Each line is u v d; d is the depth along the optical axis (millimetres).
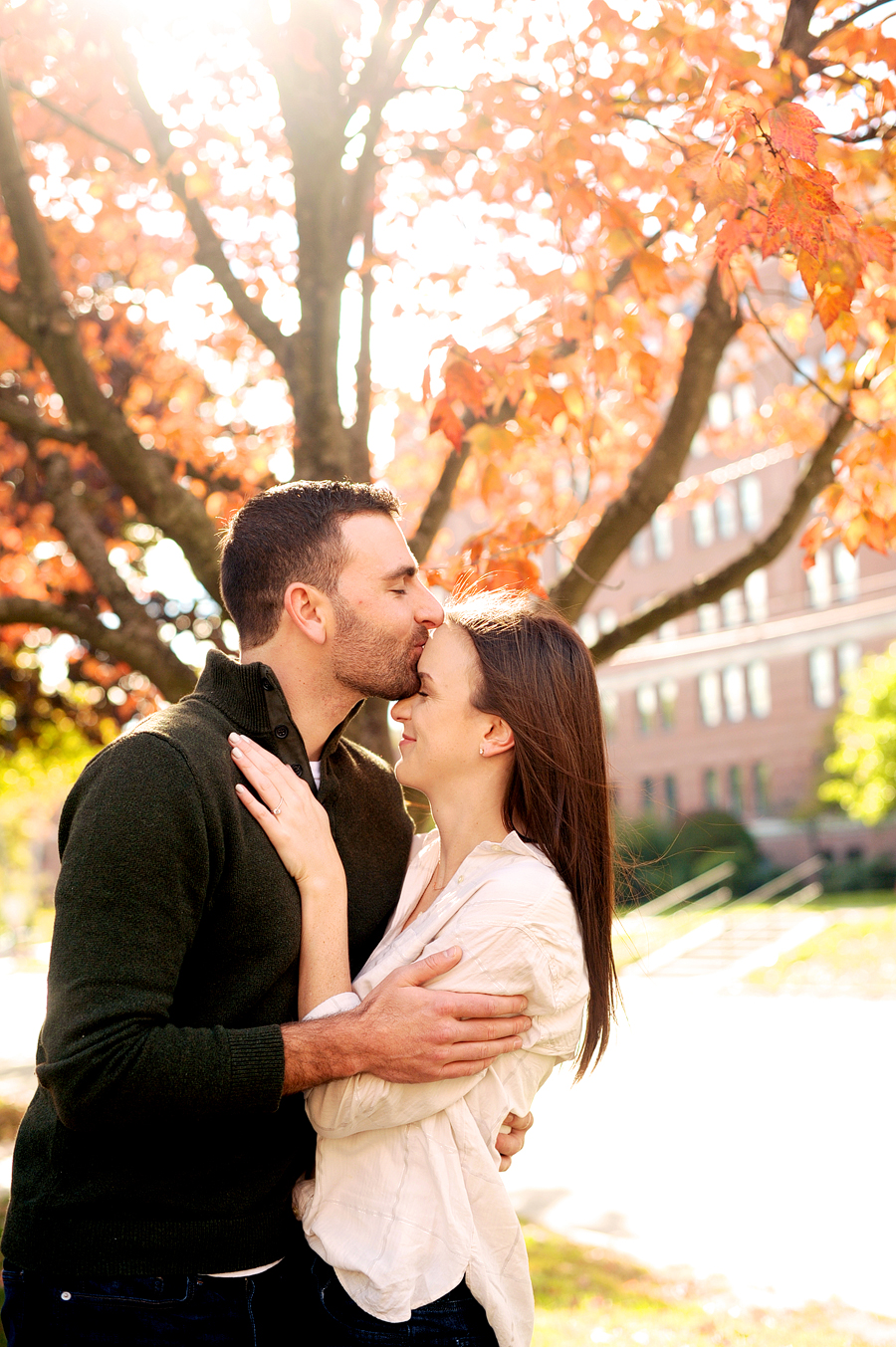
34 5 3951
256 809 2035
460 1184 1980
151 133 4152
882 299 3229
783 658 39719
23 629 7551
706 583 4363
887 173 3254
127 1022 1761
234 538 2264
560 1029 2100
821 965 17859
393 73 3713
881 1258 5379
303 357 3943
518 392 3324
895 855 32000
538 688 2203
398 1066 1880
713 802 41469
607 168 3371
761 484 39406
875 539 3568
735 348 18766
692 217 3283
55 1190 1935
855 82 3270
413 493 6449
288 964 2045
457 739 2240
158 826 1854
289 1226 2100
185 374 6227
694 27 2920
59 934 1837
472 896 2072
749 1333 4242
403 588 2252
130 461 4223
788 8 3344
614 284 3770
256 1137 2016
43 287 4047
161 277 6039
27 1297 1954
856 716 29062
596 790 2250
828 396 3578
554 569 19547
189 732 2021
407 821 2635
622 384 4438
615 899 2520
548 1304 4695
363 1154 2002
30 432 4199
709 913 25297
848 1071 10430
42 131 5457
